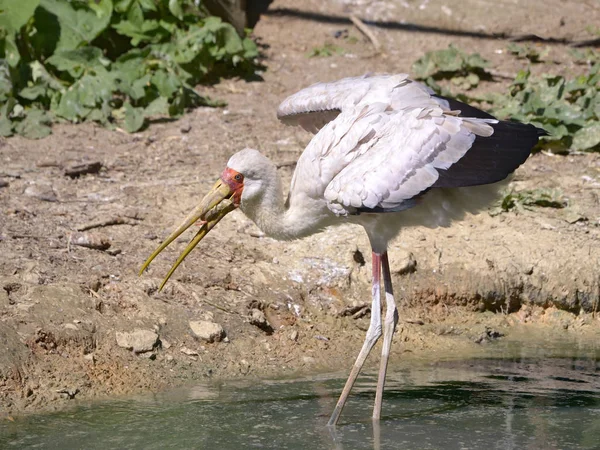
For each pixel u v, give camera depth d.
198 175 14.12
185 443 8.23
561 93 16.67
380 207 8.55
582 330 11.90
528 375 10.25
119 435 8.40
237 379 10.05
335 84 9.98
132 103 16.62
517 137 8.40
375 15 21.56
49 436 8.38
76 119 15.95
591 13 21.88
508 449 8.12
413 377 10.21
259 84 18.31
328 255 12.15
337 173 8.99
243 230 12.62
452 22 21.28
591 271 12.15
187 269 11.47
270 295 11.45
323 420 8.86
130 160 14.67
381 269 10.04
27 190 13.07
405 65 19.25
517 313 12.11
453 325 11.73
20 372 9.36
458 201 8.96
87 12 17.03
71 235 11.73
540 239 12.62
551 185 14.28
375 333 9.14
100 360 9.85
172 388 9.71
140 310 10.60
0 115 15.34
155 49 17.36
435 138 8.39
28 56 16.59
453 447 8.16
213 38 17.86
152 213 12.73
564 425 8.70
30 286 10.41
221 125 16.28
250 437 8.39
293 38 20.59
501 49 20.05
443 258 12.18
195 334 10.51
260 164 9.27
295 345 10.87
